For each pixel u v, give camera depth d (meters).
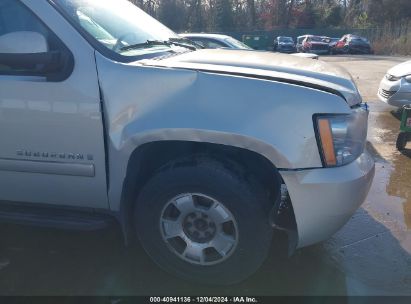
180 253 2.84
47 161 2.82
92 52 2.66
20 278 3.01
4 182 2.98
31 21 2.75
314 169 2.53
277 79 2.61
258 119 2.49
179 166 2.68
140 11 3.94
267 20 53.91
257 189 2.65
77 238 3.53
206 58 3.00
